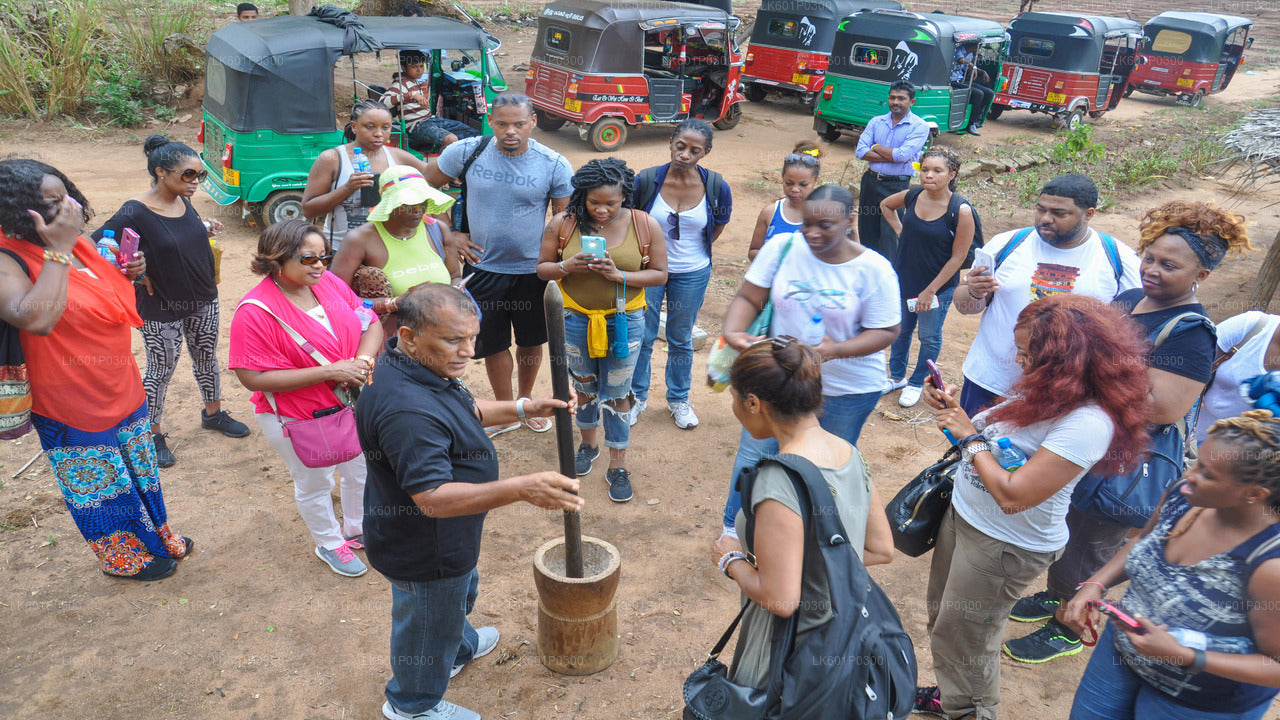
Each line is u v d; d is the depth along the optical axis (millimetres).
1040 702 3678
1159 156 14883
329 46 8906
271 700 3533
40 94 12969
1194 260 3301
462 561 2951
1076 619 2701
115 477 3945
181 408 5781
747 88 18188
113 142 12203
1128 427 2660
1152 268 3398
